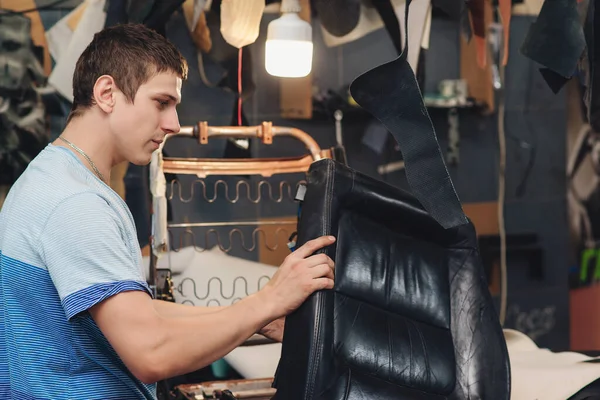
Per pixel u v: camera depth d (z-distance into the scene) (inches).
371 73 58.4
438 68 136.6
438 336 66.5
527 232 145.1
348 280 62.6
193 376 116.1
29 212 55.9
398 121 59.4
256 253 129.0
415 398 61.2
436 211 58.9
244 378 106.6
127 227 59.6
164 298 91.3
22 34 112.7
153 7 101.7
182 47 121.5
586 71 76.5
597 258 149.2
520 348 99.7
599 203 148.4
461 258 70.5
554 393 82.5
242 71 124.3
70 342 56.4
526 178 144.2
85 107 59.1
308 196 64.0
